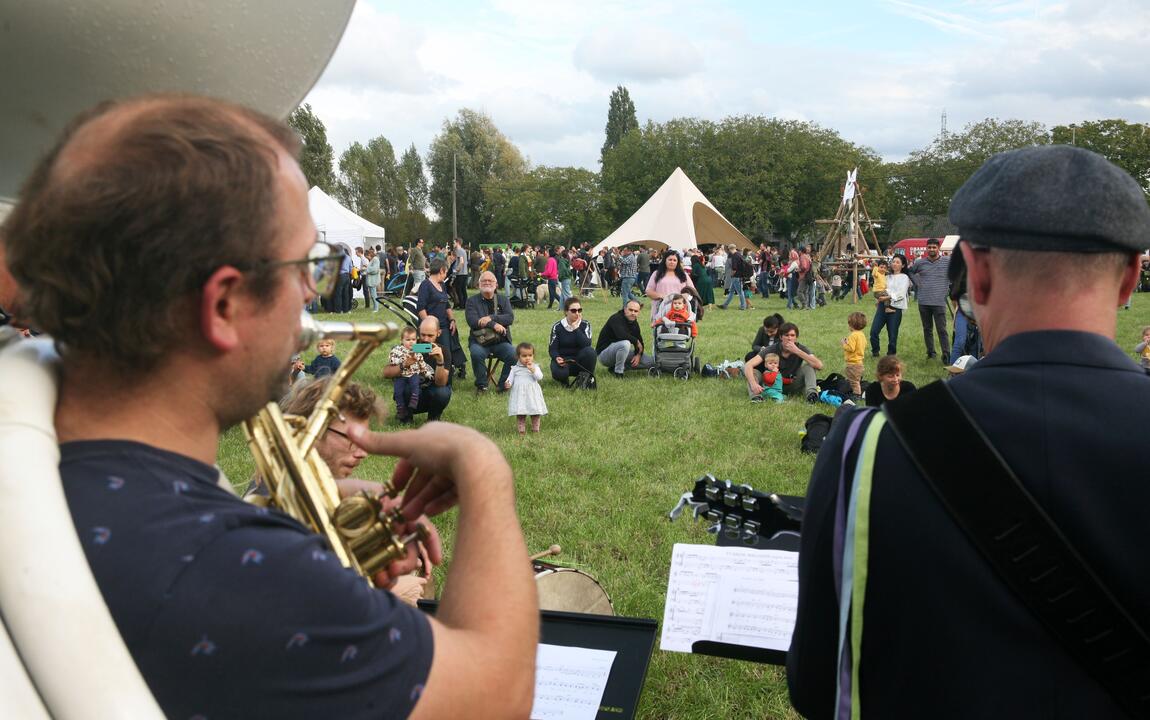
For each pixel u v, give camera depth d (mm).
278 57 975
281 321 806
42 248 718
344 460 2715
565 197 63250
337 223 23203
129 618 676
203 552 708
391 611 772
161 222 707
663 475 6223
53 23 841
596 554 4668
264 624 695
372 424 7082
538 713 1775
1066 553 936
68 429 775
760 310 20672
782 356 9148
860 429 1100
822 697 1116
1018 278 1047
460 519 937
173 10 884
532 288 23344
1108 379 1001
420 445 1013
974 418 1011
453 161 72688
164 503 729
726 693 3324
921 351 12711
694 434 7469
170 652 677
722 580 1663
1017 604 955
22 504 666
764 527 1403
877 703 1028
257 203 758
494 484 949
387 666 736
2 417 721
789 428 7699
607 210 61906
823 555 1089
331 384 1066
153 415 779
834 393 8883
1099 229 1000
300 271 811
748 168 56156
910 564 999
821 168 55562
